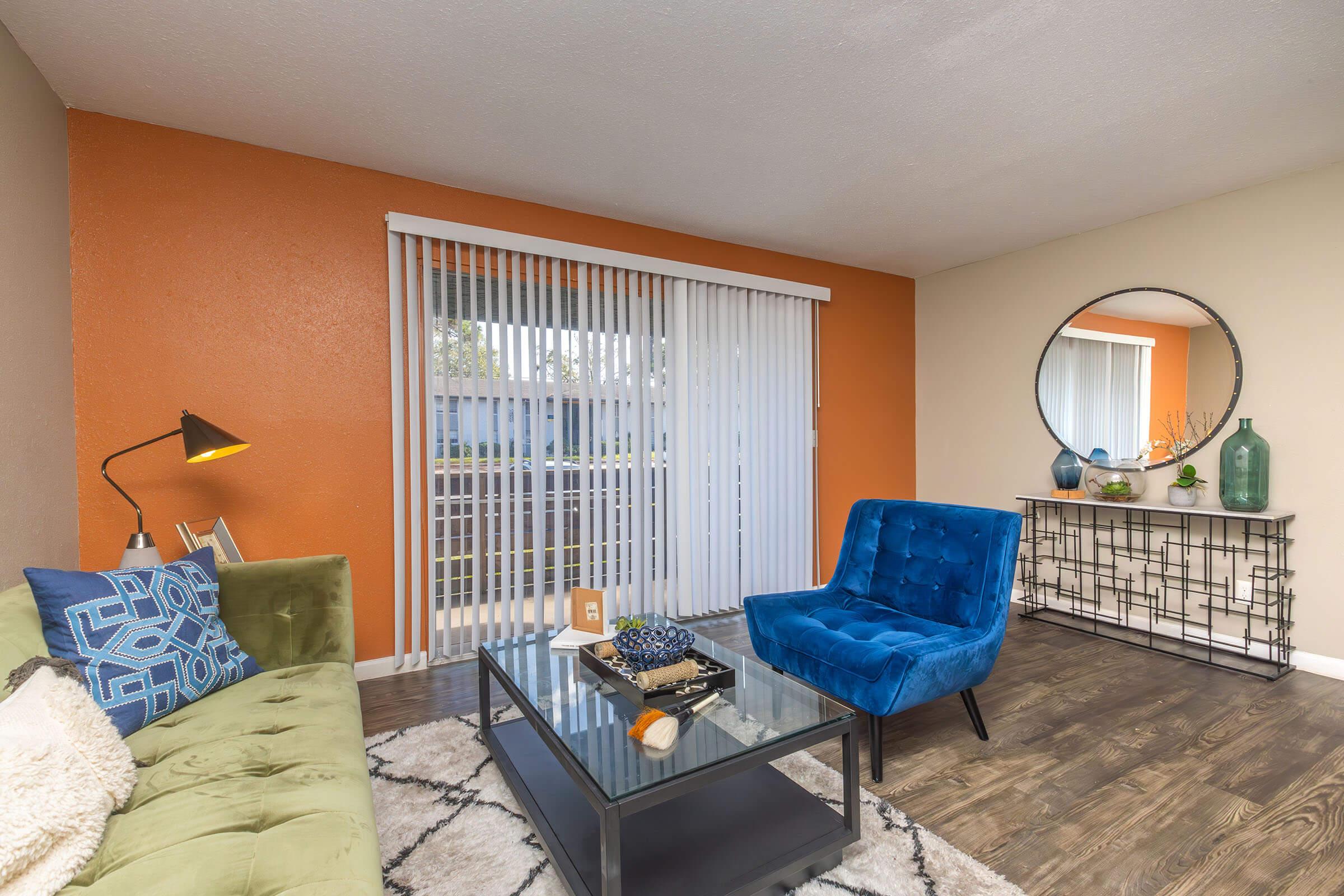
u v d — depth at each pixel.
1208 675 2.90
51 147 2.19
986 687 2.77
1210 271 3.35
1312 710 2.51
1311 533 3.00
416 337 2.95
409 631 2.99
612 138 2.64
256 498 2.66
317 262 2.78
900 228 3.80
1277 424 3.11
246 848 1.06
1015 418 4.33
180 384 2.52
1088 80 2.23
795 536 4.26
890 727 2.37
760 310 4.11
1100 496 3.63
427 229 2.92
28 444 1.97
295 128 2.53
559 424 3.29
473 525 3.08
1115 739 2.27
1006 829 1.74
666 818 1.65
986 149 2.76
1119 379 3.73
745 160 2.85
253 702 1.66
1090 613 3.86
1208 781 1.98
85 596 1.51
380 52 2.04
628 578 3.54
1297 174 3.04
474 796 1.88
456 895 1.47
